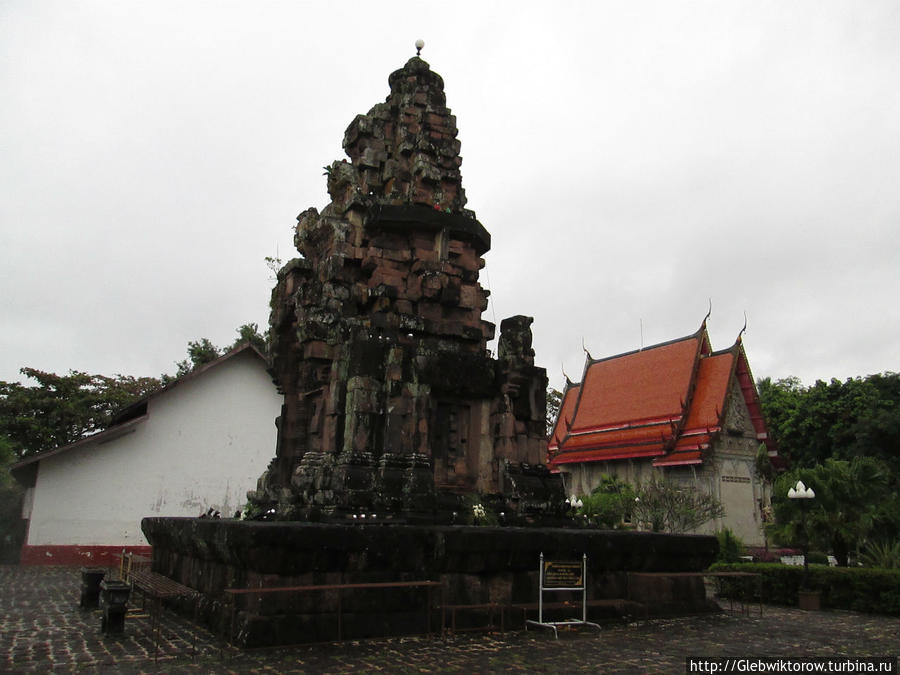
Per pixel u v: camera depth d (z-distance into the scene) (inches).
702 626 524.1
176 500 1103.0
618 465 1994.3
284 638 395.2
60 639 417.7
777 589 716.7
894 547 797.9
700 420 1819.6
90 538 1035.9
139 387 1722.4
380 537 438.3
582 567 497.0
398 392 565.0
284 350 701.9
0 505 1215.6
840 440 2155.5
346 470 523.2
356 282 640.4
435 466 605.9
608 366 2276.1
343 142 754.2
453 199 688.4
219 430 1157.1
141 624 473.7
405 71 743.1
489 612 461.1
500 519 574.6
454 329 641.0
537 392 657.0
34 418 1428.4
